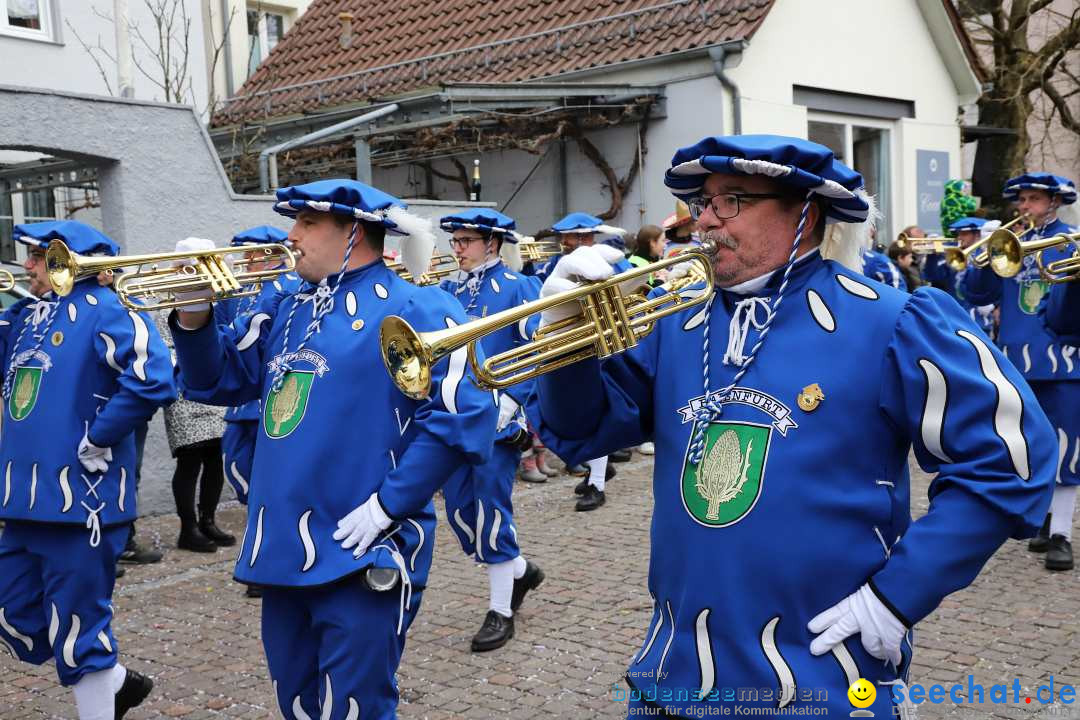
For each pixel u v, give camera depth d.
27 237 4.22
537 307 2.18
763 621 2.10
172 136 7.77
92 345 4.05
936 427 2.04
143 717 4.23
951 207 12.45
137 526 7.48
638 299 2.36
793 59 12.16
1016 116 17.78
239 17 16.14
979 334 2.13
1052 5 19.92
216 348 3.31
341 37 15.47
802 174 2.14
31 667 4.88
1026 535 1.99
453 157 13.75
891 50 13.39
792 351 2.18
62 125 7.16
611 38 12.27
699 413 2.24
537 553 6.48
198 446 6.72
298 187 3.14
